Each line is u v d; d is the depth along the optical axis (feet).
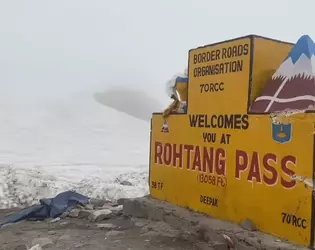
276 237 14.85
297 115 14.20
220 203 17.80
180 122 20.59
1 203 32.30
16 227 21.84
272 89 16.08
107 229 20.39
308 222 13.69
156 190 22.48
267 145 15.43
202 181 18.93
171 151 21.25
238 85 17.08
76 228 21.02
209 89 18.67
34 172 42.06
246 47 16.81
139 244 17.33
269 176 15.30
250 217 16.15
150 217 20.89
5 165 44.09
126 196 35.14
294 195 14.24
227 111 17.56
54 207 24.89
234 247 15.33
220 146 17.88
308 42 15.42
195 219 17.89
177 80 21.56
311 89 14.58
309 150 13.73
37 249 16.75
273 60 17.08
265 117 15.56
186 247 16.60
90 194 35.42
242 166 16.63
